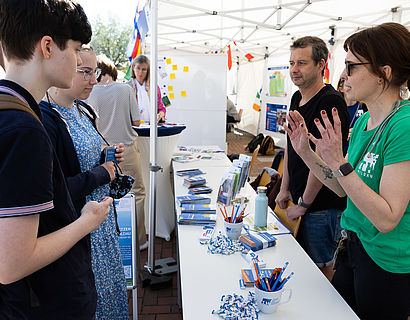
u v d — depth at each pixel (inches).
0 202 24.3
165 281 93.4
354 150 46.1
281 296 41.9
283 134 289.0
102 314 55.1
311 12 168.6
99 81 108.8
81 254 34.8
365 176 42.3
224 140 205.5
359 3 153.3
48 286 30.9
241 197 80.8
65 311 32.3
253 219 68.7
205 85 199.0
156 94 86.2
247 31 234.1
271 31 219.8
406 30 38.5
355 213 44.9
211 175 101.8
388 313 42.3
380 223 37.0
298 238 75.2
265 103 321.7
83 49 49.6
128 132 104.6
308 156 52.9
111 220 58.5
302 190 72.2
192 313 39.3
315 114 68.4
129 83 132.5
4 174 24.3
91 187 50.3
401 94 41.3
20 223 25.0
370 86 40.0
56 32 27.8
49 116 47.6
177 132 115.6
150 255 95.2
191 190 83.9
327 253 74.0
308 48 68.3
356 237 44.7
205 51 291.3
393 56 37.8
